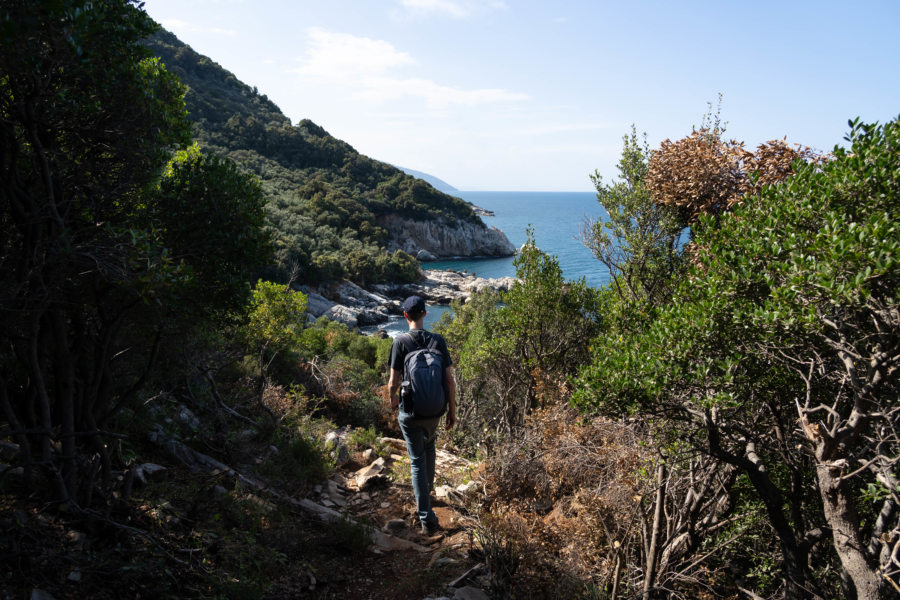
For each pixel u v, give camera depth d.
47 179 2.39
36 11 1.75
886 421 3.15
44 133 2.67
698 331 3.44
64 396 2.91
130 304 3.10
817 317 2.89
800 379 3.66
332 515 4.40
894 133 2.94
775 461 4.41
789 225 3.20
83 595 2.38
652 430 4.02
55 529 2.69
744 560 5.31
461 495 4.93
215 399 6.18
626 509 4.17
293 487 4.74
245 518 3.72
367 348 20.53
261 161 123.69
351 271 73.44
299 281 62.78
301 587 3.19
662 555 4.07
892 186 2.89
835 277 2.71
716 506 4.45
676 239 6.82
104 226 2.67
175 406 5.59
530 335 10.11
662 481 4.00
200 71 159.00
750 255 3.39
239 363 8.55
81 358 3.19
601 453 4.71
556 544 3.87
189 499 3.69
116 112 2.72
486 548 3.59
